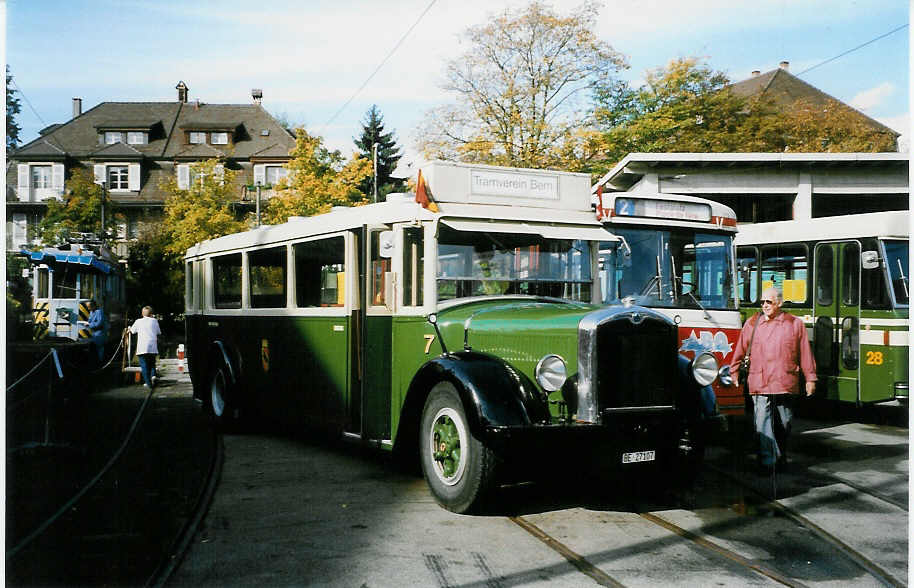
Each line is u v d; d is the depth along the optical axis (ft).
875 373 37.65
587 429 19.54
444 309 23.17
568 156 104.78
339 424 27.25
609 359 19.88
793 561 17.31
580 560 17.17
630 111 120.67
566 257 25.22
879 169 73.20
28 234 157.69
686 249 29.84
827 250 40.16
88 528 19.40
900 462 28.60
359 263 26.50
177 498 22.47
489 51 106.32
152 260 121.60
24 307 69.36
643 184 73.26
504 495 23.15
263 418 32.81
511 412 19.30
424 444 22.04
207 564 16.79
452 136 108.68
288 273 31.01
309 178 108.58
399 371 24.20
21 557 17.11
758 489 24.22
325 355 28.12
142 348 55.98
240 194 179.93
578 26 104.12
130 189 181.78
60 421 37.93
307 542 18.38
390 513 20.95
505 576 16.14
